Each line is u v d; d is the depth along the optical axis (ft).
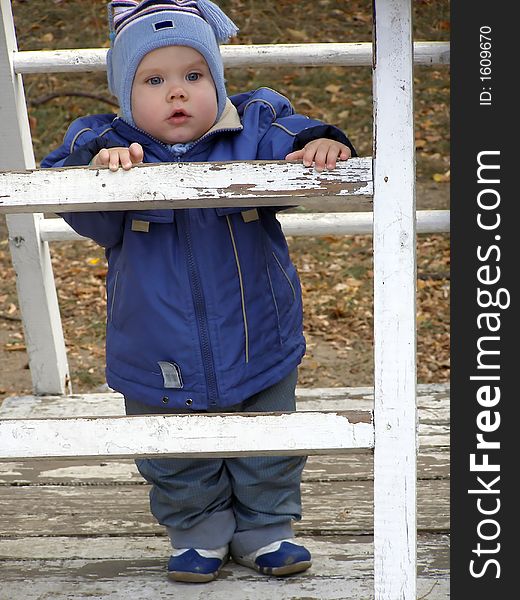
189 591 14.38
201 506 14.46
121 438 11.73
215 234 13.48
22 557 15.43
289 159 11.94
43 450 11.73
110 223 13.58
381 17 11.44
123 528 16.30
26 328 20.98
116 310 13.88
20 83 18.93
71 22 55.62
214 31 13.61
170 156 13.58
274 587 14.40
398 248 11.61
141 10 13.28
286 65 18.54
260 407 14.24
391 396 11.73
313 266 37.78
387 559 11.87
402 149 11.51
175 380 13.53
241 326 13.58
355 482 17.54
